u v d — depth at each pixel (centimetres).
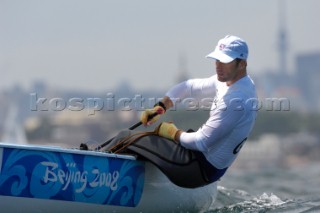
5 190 1677
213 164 1919
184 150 1920
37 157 1727
